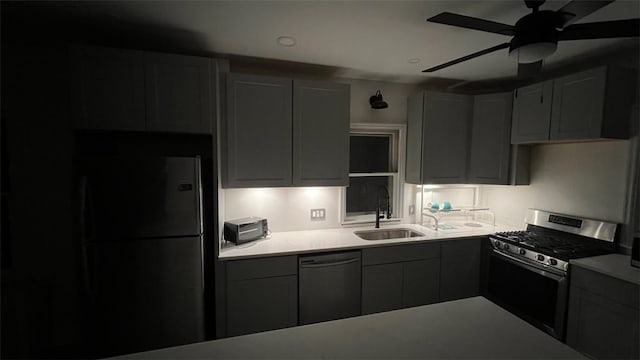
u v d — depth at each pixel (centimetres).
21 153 213
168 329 200
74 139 218
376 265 250
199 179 201
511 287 255
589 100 217
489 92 335
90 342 188
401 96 313
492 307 125
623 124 219
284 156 245
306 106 248
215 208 213
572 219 258
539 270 229
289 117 244
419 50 224
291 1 157
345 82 295
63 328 226
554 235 269
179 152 240
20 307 201
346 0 155
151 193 192
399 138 318
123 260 189
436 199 335
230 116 231
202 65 206
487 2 156
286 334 104
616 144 231
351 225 308
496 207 335
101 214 185
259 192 276
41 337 214
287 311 229
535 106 258
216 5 162
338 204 302
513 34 144
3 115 207
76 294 227
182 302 201
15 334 200
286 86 242
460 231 295
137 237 191
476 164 298
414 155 301
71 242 225
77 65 187
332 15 171
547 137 248
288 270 227
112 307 190
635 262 195
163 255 196
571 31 136
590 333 199
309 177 253
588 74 217
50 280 221
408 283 260
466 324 112
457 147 297
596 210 245
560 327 215
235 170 235
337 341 100
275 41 209
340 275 240
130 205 189
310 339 101
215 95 209
